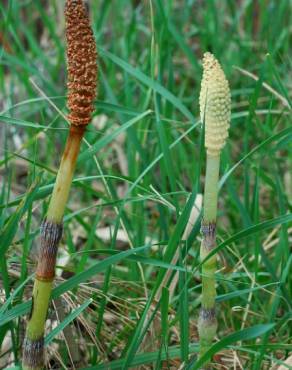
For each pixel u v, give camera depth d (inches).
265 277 19.9
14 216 14.1
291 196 23.5
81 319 15.9
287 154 26.0
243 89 25.8
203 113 12.8
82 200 24.8
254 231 13.6
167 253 13.8
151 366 16.3
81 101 11.5
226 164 18.5
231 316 18.0
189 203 13.6
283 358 16.9
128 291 18.2
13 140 26.6
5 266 14.4
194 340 17.4
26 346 12.8
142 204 20.3
